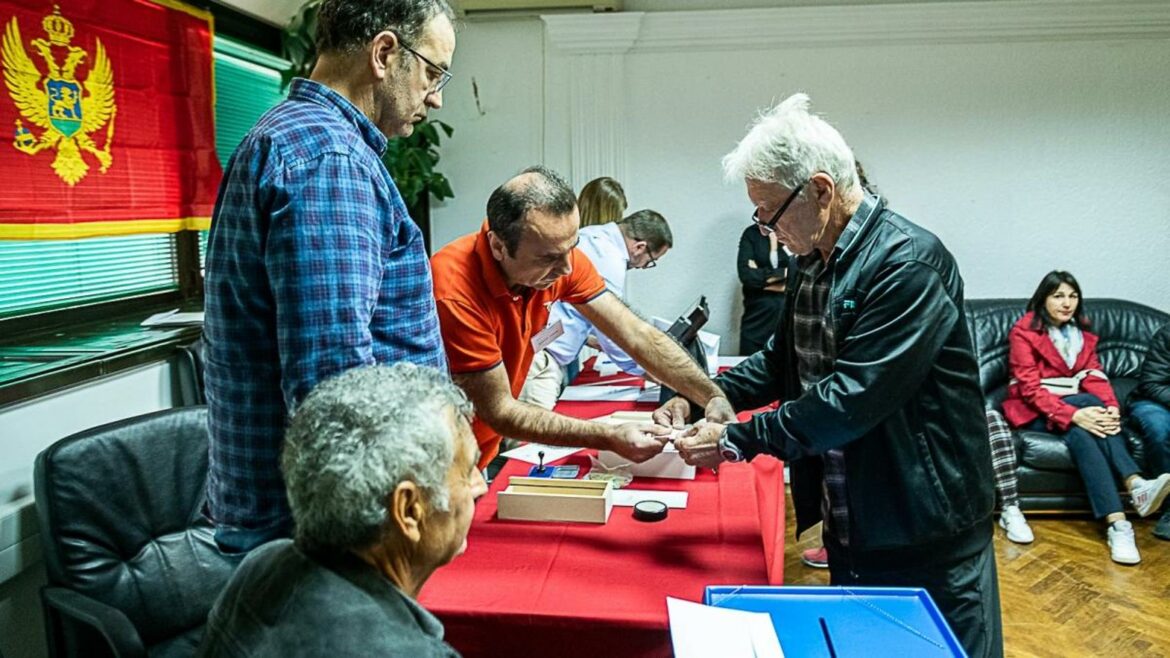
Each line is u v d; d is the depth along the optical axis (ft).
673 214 15.31
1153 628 9.02
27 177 7.72
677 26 14.58
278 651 2.70
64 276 8.77
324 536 2.80
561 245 5.26
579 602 4.65
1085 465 11.57
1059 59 14.28
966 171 14.74
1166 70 14.14
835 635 4.04
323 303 3.47
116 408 7.65
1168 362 12.29
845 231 4.88
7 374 6.52
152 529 6.11
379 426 2.80
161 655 6.02
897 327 4.66
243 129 11.89
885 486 4.97
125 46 9.02
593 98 15.01
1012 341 12.80
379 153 4.09
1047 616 9.30
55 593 5.60
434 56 4.11
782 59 14.69
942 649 3.93
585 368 10.87
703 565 5.11
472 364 5.45
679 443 5.51
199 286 10.89
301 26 11.30
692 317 8.70
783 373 6.30
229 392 3.84
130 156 9.12
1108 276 14.89
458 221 15.78
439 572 5.04
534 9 14.71
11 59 7.53
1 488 6.34
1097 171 14.57
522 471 6.87
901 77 14.55
